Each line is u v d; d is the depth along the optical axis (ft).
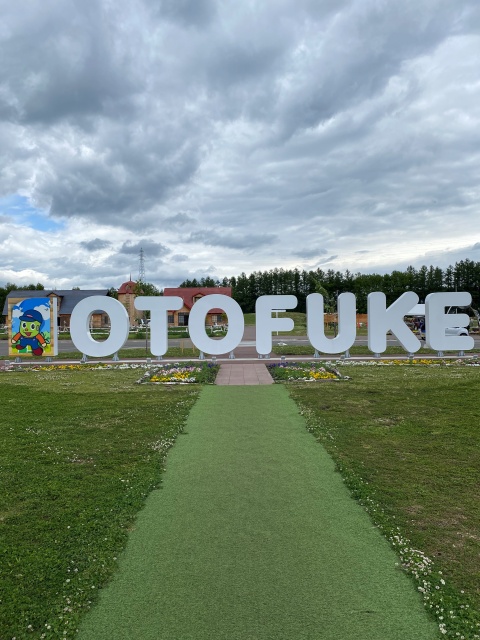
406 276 292.81
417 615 12.19
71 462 24.50
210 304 66.03
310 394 42.73
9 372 62.69
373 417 33.71
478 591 13.19
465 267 281.33
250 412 35.94
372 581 13.67
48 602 12.87
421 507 18.67
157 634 11.49
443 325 70.28
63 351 94.89
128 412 35.99
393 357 73.26
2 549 15.67
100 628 11.79
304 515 18.11
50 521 17.66
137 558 14.99
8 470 23.30
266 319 69.15
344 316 68.44
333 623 11.84
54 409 37.37
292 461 24.50
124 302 222.07
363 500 19.24
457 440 27.84
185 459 24.95
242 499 19.67
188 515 18.15
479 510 18.43
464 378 51.47
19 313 72.49
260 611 12.29
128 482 21.44
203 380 51.26
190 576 13.93
